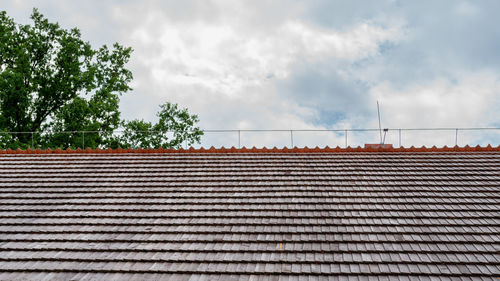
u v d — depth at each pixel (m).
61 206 10.15
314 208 9.76
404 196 10.19
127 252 8.20
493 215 9.16
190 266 7.70
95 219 9.54
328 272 7.42
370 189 10.63
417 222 8.98
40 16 31.67
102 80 33.62
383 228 8.80
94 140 30.86
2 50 29.44
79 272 7.66
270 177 11.59
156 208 9.96
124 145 33.91
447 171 11.70
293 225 9.02
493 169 11.67
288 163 12.70
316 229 8.83
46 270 7.73
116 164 12.97
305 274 7.42
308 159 13.05
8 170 12.55
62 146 30.33
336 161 12.76
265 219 9.33
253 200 10.22
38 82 31.48
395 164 12.36
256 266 7.65
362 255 7.90
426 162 12.49
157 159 13.41
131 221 9.37
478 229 8.61
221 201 10.21
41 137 31.19
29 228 9.16
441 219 9.09
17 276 7.60
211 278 7.38
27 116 31.91
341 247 8.16
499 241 8.12
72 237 8.75
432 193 10.29
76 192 10.92
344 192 10.53
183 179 11.59
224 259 7.86
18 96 28.81
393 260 7.69
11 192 11.01
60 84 32.03
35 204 10.29
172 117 35.91
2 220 9.52
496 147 13.41
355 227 8.87
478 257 7.70
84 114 30.75
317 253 8.01
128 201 10.34
